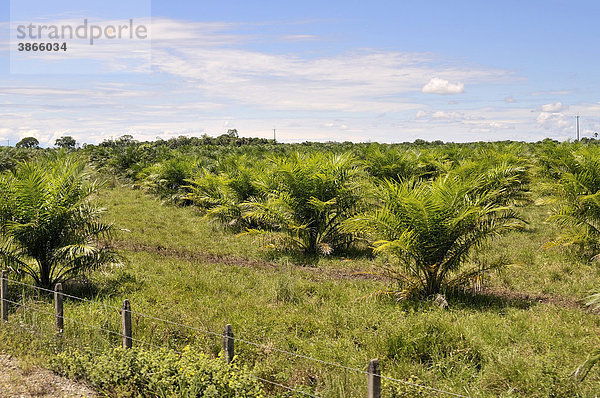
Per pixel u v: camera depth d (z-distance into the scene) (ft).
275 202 43.39
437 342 21.04
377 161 73.41
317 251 43.37
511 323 24.38
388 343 20.92
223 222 55.52
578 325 23.93
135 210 67.26
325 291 30.58
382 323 24.06
